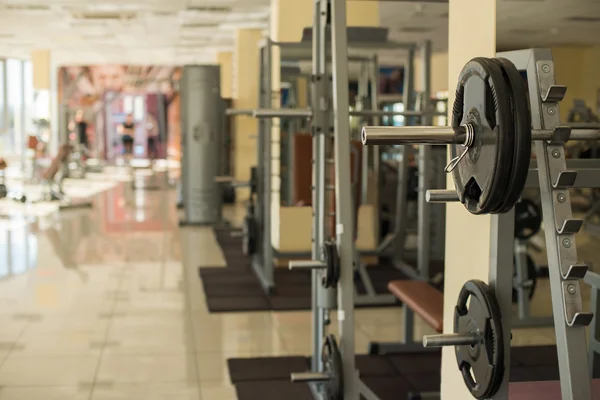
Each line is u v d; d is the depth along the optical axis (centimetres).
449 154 230
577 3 224
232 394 335
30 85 1755
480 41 207
